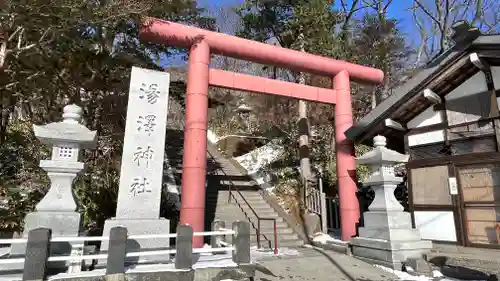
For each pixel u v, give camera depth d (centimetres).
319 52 1362
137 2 809
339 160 1002
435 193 829
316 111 1656
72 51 982
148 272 519
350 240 827
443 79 792
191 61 895
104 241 619
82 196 918
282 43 1559
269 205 1217
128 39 1174
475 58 725
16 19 721
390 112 880
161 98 770
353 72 1082
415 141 898
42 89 1012
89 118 1179
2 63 756
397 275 652
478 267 619
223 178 1448
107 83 1149
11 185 930
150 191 704
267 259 752
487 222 734
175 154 1688
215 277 557
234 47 938
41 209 554
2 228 804
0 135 1021
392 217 730
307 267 698
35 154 1088
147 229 659
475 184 762
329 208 1255
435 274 650
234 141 2028
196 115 855
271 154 1708
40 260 459
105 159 1180
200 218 803
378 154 766
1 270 491
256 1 1456
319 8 1362
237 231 605
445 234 791
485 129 759
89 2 757
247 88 945
